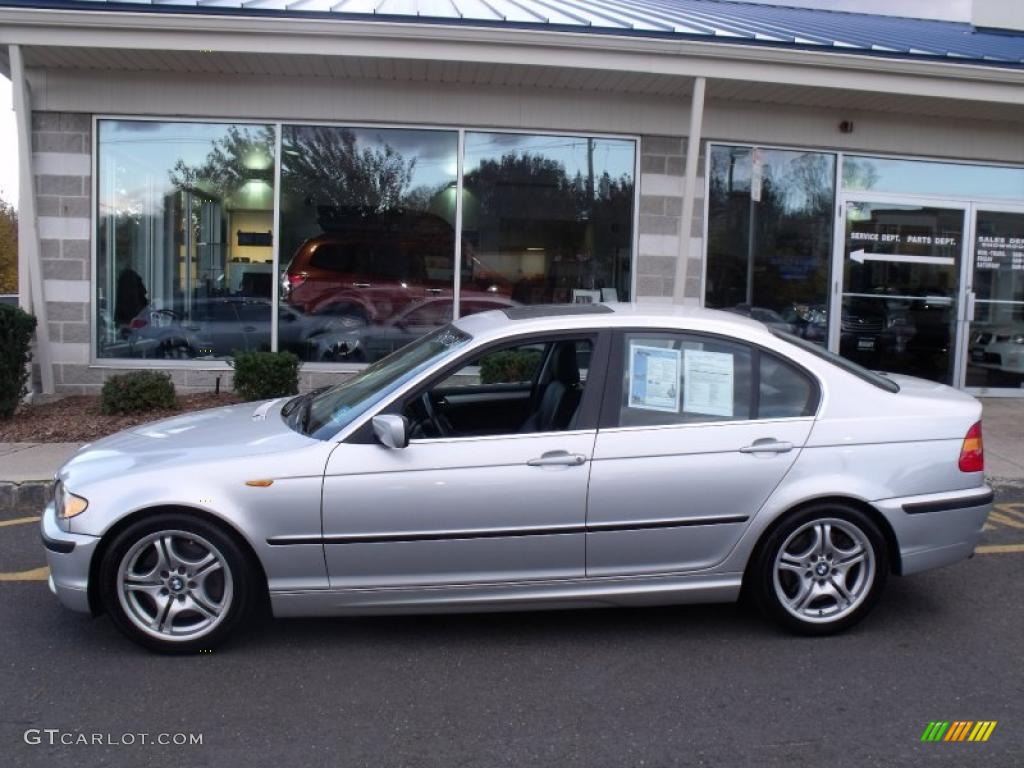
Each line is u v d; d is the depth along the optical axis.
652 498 4.31
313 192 10.29
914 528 4.47
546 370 5.14
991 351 11.28
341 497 4.19
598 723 3.71
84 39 8.69
